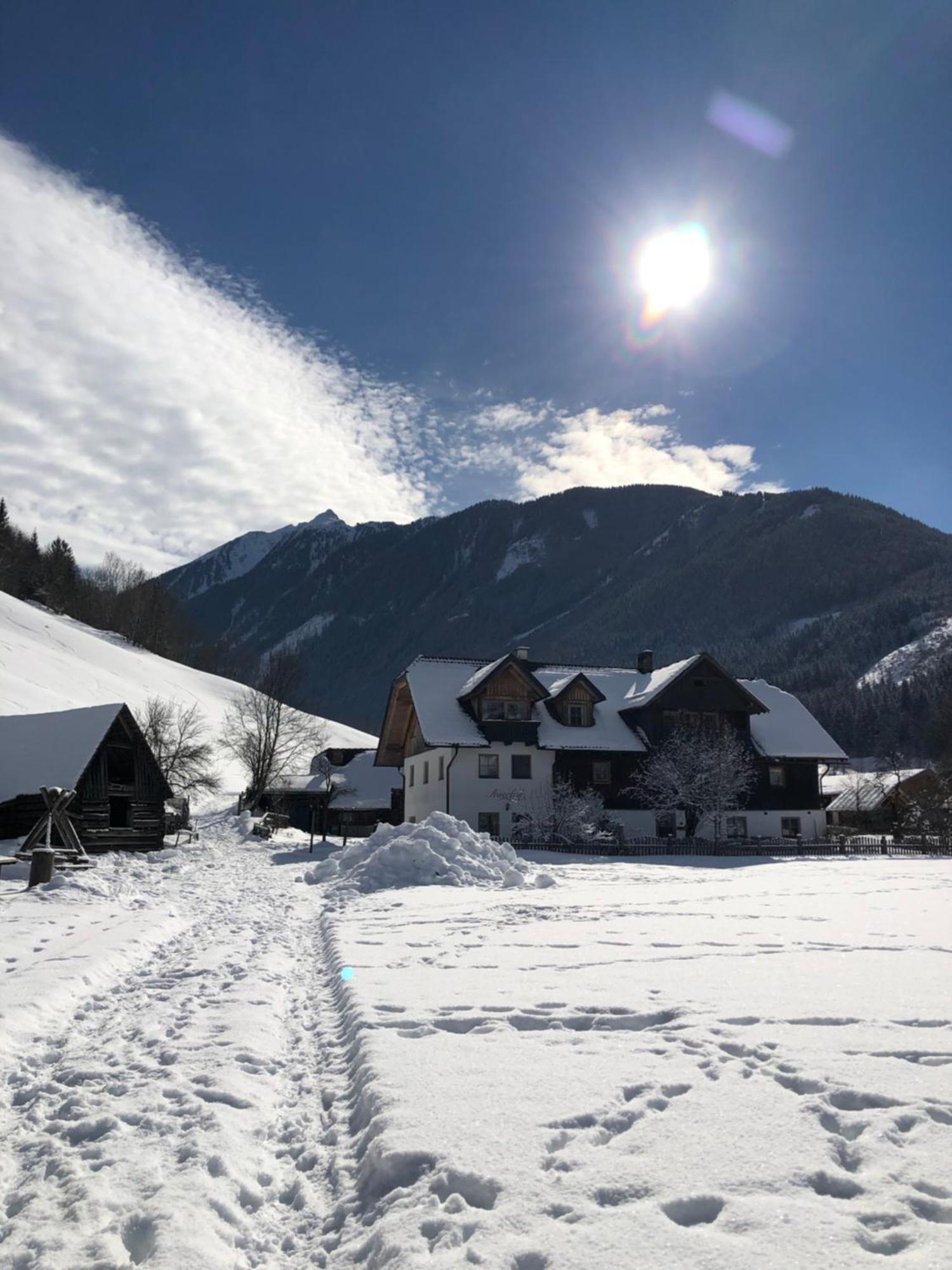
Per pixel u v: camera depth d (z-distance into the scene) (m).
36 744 34.59
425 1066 6.20
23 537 151.62
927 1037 6.63
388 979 9.53
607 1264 3.56
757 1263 3.51
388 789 73.00
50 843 26.66
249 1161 5.14
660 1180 4.31
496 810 48.16
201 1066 6.74
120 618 138.50
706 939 11.98
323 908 18.36
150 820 37.41
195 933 14.30
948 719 118.06
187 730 76.19
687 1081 5.77
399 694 55.62
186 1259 3.92
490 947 11.67
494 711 49.44
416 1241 3.86
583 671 56.78
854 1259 3.52
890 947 10.98
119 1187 4.70
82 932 13.38
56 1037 7.85
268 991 9.55
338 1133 5.54
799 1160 4.48
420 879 22.27
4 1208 4.60
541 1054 6.49
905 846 42.91
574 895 19.17
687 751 48.62
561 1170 4.48
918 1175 4.26
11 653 76.50
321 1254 4.15
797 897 18.28
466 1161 4.60
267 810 68.06
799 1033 6.82
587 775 50.25
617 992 8.49
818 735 54.69
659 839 43.72
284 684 69.50
